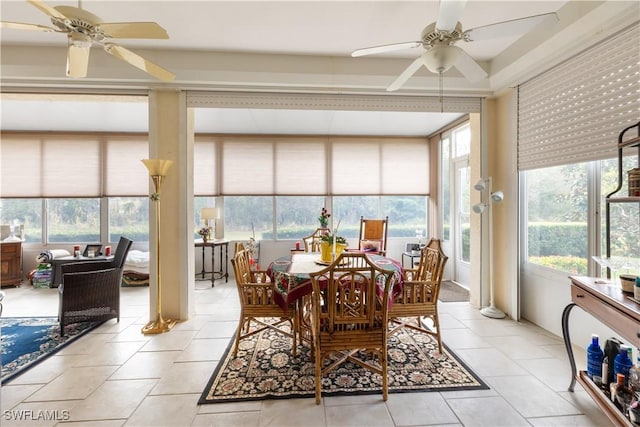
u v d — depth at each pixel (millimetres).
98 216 5348
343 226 5664
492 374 2221
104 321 3248
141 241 5395
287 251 5523
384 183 5574
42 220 5246
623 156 2160
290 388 2074
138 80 3068
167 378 2199
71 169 5145
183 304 3309
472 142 3721
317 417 1804
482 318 3318
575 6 2248
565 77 2613
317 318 1941
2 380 2168
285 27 2645
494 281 3543
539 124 2904
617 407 1609
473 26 2627
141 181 5273
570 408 1860
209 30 2695
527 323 3162
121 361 2436
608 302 1629
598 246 2451
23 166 5066
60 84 3078
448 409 1859
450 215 5016
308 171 5484
